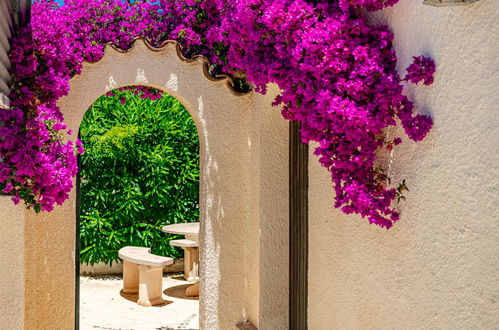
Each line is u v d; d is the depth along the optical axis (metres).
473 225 2.49
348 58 3.04
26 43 4.09
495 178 2.36
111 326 6.43
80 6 5.09
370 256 3.39
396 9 3.12
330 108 2.86
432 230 2.78
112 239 8.84
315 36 3.04
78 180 5.00
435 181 2.76
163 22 5.35
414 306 2.93
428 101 2.82
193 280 8.66
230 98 5.22
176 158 8.92
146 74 5.01
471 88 2.50
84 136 8.59
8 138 3.78
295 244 4.81
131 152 8.69
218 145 5.19
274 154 4.96
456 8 2.60
